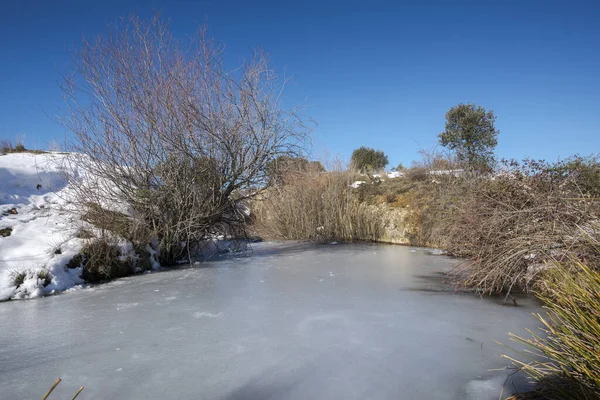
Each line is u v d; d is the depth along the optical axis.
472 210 5.34
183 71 6.73
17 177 7.92
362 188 11.70
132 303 4.48
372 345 3.11
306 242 10.45
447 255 7.75
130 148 6.50
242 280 5.63
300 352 2.98
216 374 2.65
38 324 3.80
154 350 3.09
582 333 2.21
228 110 7.10
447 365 2.74
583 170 5.08
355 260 7.31
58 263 5.34
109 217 6.29
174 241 7.06
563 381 2.22
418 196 10.38
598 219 3.88
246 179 7.50
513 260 4.43
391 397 2.33
